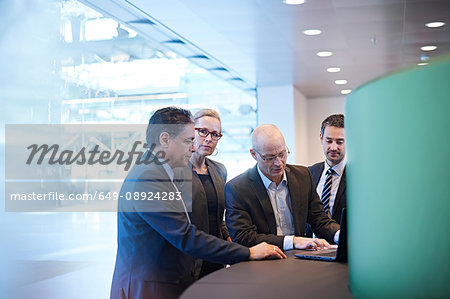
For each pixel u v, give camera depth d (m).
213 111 3.56
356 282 1.65
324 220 3.17
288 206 3.07
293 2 5.57
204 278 1.98
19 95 5.39
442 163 1.32
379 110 1.47
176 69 8.80
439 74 1.32
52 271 5.97
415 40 7.25
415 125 1.37
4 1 5.25
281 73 9.86
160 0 5.53
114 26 6.57
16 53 5.34
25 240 5.55
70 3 5.88
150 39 7.23
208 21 6.30
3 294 5.15
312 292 1.70
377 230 1.50
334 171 3.92
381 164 1.47
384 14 6.02
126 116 7.36
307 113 13.27
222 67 9.30
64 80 6.05
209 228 3.34
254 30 6.70
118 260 2.50
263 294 1.69
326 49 7.78
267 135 2.90
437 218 1.33
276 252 2.45
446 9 5.82
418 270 1.37
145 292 2.39
